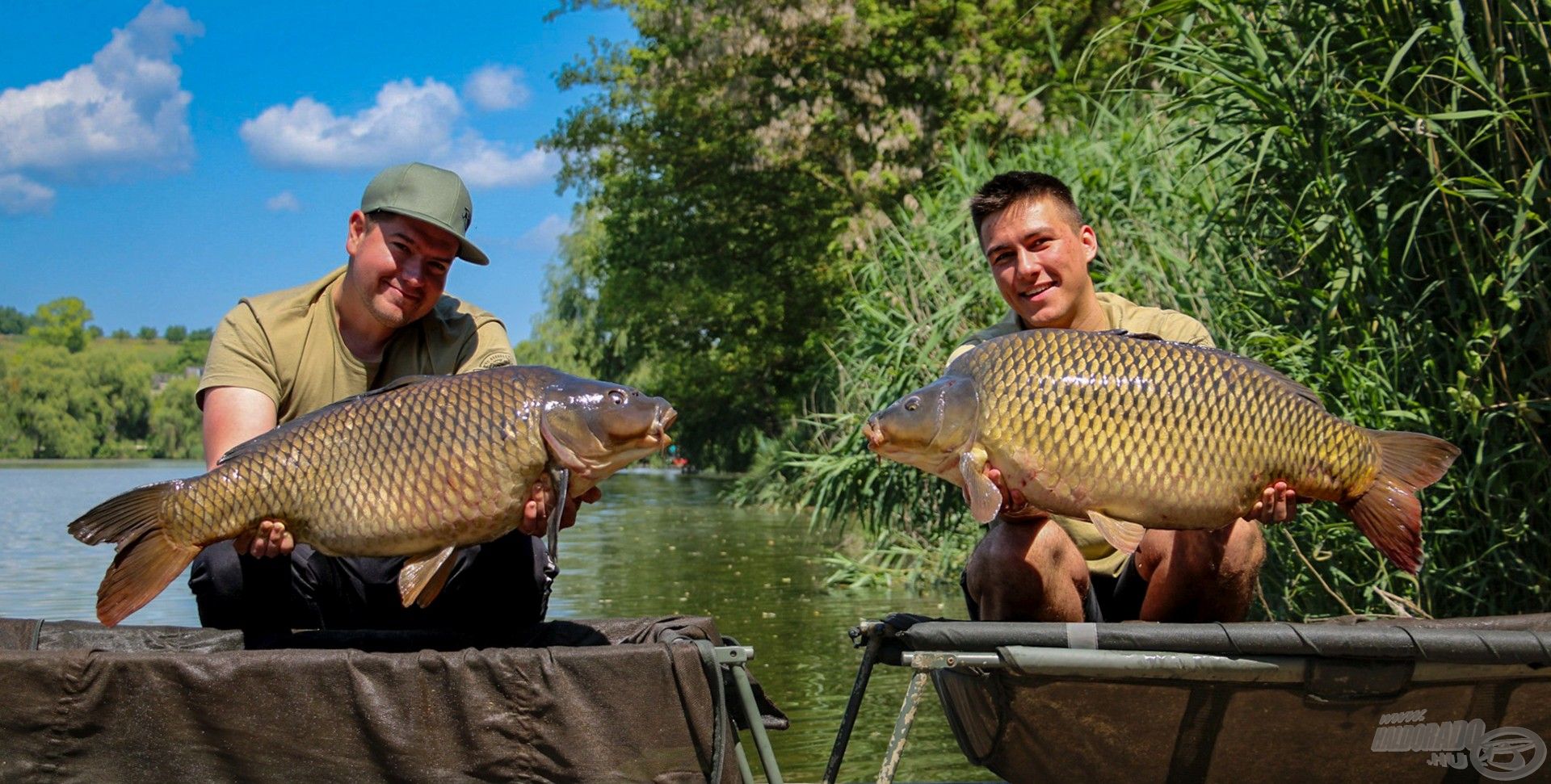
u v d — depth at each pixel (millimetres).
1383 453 2230
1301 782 2201
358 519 2186
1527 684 2158
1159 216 5672
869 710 3943
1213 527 2213
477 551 2611
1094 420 2139
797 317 19141
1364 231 4188
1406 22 4055
